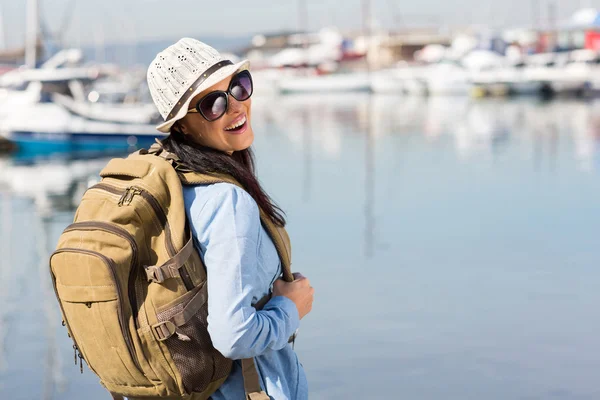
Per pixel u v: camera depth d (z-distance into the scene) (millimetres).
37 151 28609
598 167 21578
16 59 47625
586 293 9164
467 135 32844
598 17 69938
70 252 1688
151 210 1687
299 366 1966
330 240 12711
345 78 73875
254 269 1720
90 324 1712
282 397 1863
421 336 7719
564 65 60281
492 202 16453
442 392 6430
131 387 1759
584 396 6328
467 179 20312
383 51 107500
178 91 1794
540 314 8391
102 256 1652
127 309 1681
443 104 54750
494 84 59438
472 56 62875
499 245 12047
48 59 32875
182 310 1690
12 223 16188
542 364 6949
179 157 1783
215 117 1803
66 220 16531
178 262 1679
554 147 27188
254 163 2055
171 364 1702
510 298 9008
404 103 57250
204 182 1749
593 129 33312
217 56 1828
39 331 8250
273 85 75062
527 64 62531
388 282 9859
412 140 31500
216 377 1774
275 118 45906
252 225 1725
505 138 31062
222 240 1692
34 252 13047
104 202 1711
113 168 1769
